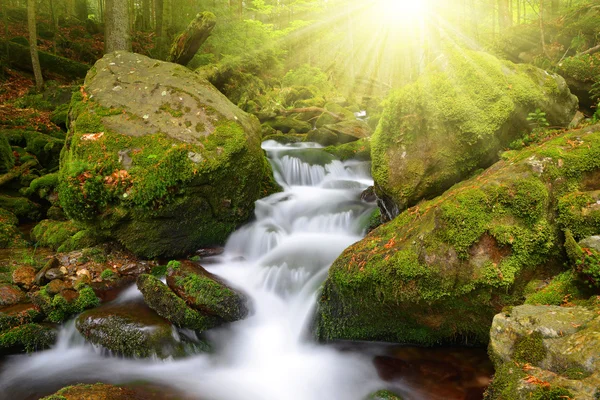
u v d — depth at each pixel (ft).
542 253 11.30
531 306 9.67
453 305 11.90
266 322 16.19
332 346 14.48
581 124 16.78
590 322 8.25
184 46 39.17
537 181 11.80
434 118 16.30
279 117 45.16
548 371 7.72
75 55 65.31
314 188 28.50
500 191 11.68
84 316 15.17
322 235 22.18
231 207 21.22
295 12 97.25
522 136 17.20
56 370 13.84
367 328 13.96
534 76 17.58
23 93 47.75
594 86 24.04
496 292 11.36
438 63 17.71
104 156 19.15
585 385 6.82
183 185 19.15
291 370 13.94
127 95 21.57
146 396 12.46
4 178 27.68
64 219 24.86
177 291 15.75
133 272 18.71
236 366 14.43
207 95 22.27
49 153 32.22
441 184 16.60
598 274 9.75
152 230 19.53
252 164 21.30
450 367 12.63
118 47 40.29
